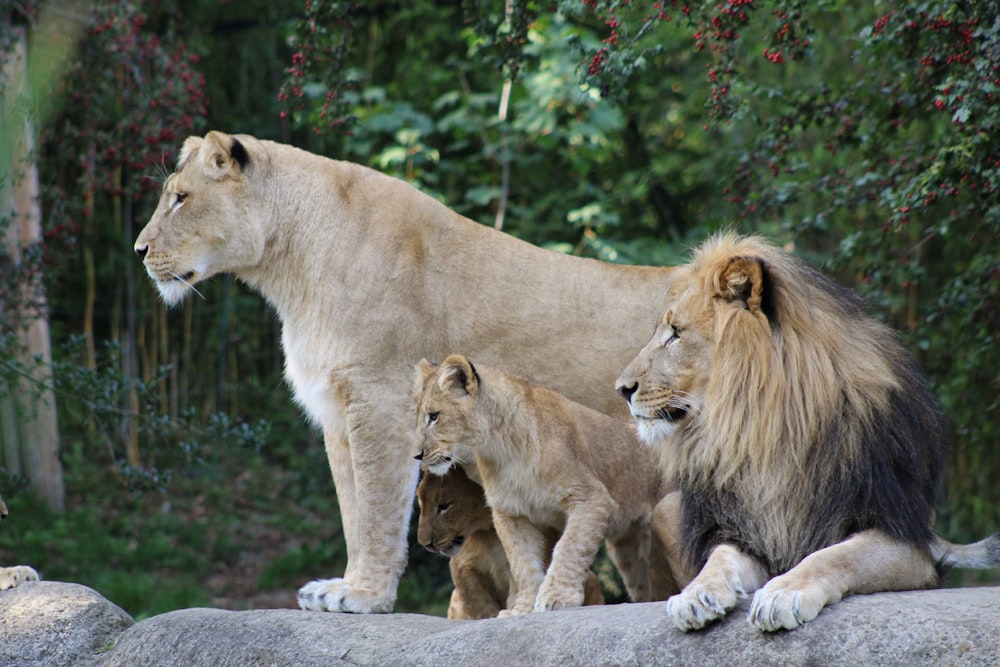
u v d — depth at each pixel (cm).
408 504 909
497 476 878
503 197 1973
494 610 970
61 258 1705
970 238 1325
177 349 2159
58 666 866
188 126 1641
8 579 946
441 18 2280
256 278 960
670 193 2328
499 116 2070
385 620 819
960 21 992
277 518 2008
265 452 2223
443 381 870
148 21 2103
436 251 942
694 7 1081
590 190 2083
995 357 1376
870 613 620
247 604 1709
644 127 2305
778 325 715
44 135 1638
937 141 1196
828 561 655
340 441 949
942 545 776
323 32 1250
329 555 1847
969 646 589
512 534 888
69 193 1855
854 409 706
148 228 944
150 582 1711
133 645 838
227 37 2239
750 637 631
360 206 940
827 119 1311
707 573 672
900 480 714
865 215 1480
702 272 739
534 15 1242
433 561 1750
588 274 953
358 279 912
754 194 1338
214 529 1953
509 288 941
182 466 2108
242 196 936
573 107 1902
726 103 1095
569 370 941
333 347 914
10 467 1844
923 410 764
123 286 2103
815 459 706
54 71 1578
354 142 1995
